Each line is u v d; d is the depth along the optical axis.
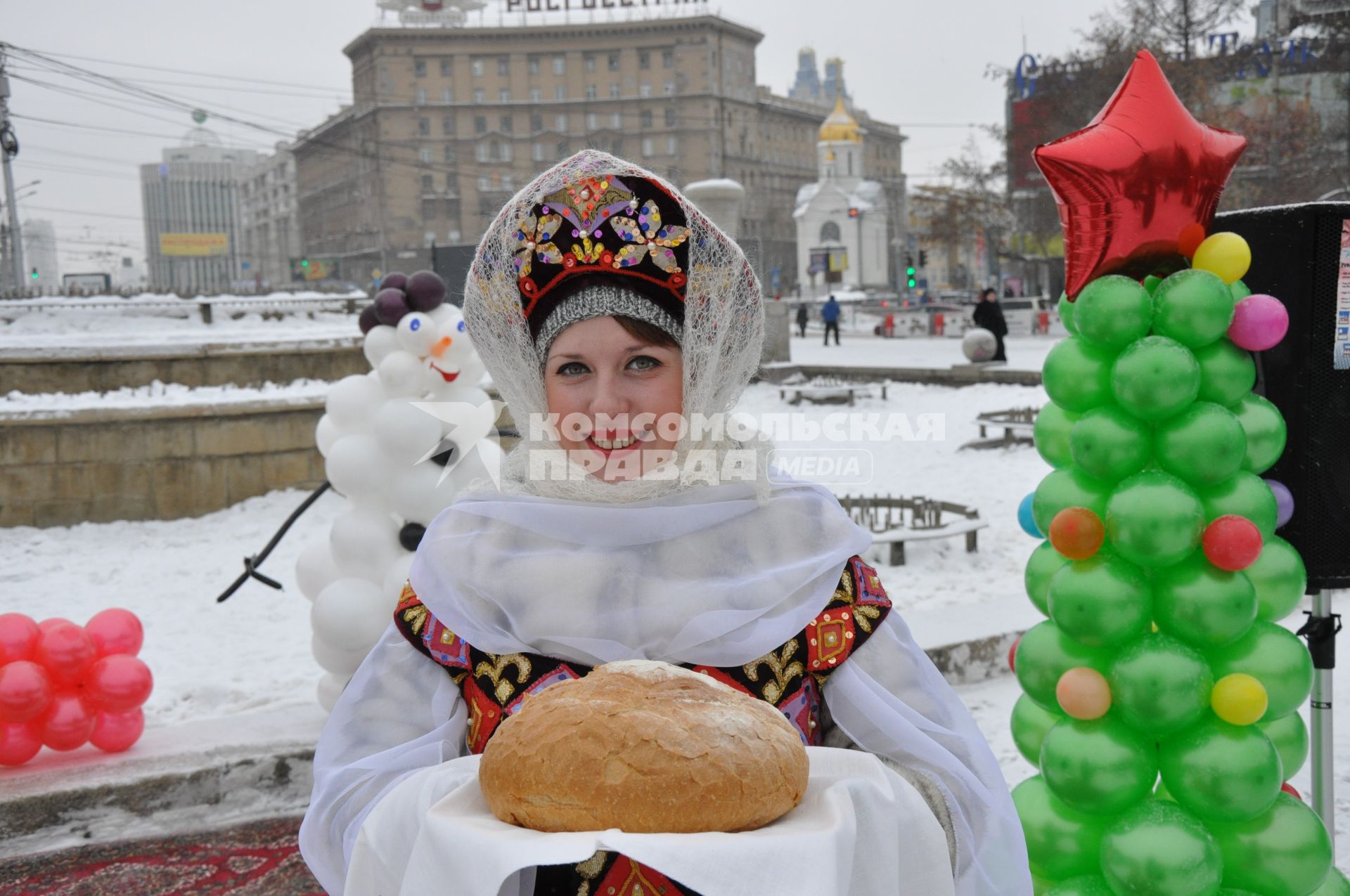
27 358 10.43
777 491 1.45
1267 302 2.28
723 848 0.90
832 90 171.62
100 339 11.58
